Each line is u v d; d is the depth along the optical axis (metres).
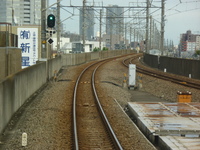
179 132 14.44
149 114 18.55
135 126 16.83
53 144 13.17
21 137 14.03
